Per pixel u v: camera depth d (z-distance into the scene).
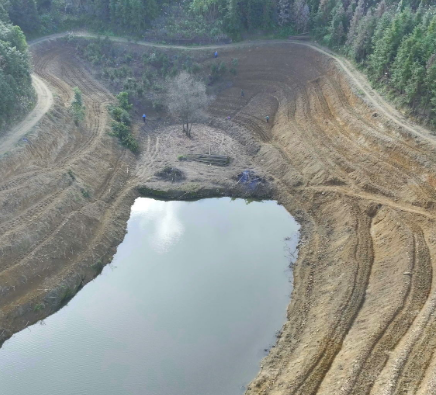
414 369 19.94
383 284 26.36
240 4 59.38
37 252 29.02
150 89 53.75
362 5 55.69
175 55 57.69
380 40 44.66
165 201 39.47
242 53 57.75
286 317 27.02
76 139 41.31
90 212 34.50
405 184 33.50
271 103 51.81
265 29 60.78
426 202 31.38
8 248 28.06
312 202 36.66
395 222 30.30
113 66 56.47
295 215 36.66
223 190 40.19
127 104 50.06
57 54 57.06
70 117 42.84
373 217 32.59
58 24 61.84
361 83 45.53
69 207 33.41
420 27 40.62
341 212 33.94
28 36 58.25
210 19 61.59
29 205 31.75
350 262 28.80
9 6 55.38
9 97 36.72
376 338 22.22
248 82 55.28
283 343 24.92
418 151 34.44
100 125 44.97
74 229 32.09
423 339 21.38
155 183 40.47
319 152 40.53
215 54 57.50
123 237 34.69
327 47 55.47
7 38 41.94
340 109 43.44
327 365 22.16
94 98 49.94
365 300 26.03
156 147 46.84
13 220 30.00
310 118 45.62
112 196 37.97
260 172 41.75
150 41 60.09
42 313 27.06
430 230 29.06
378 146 36.97
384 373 20.19
